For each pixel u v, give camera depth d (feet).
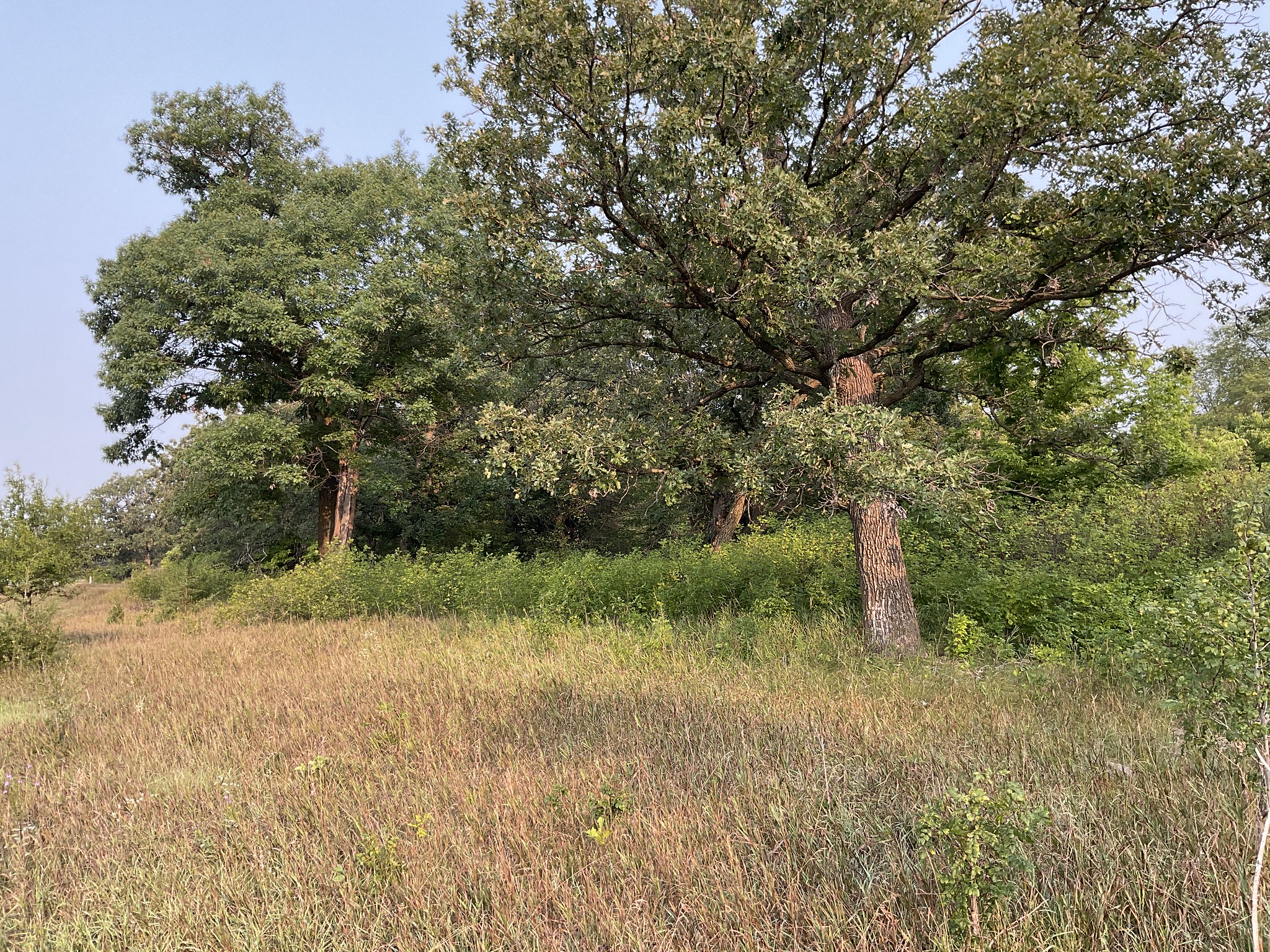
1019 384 39.09
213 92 75.00
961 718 17.25
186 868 12.24
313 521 89.20
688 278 25.25
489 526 93.45
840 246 22.48
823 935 8.96
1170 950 8.22
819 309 25.27
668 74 22.65
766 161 28.71
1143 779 12.71
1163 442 40.75
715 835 11.91
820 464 22.90
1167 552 29.14
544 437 26.17
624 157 23.45
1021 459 40.57
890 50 25.53
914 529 36.22
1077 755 14.11
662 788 14.17
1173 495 35.94
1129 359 34.19
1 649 34.37
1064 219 24.75
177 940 10.08
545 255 25.14
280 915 10.37
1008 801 9.66
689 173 22.29
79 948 10.23
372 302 63.62
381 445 78.18
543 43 21.52
